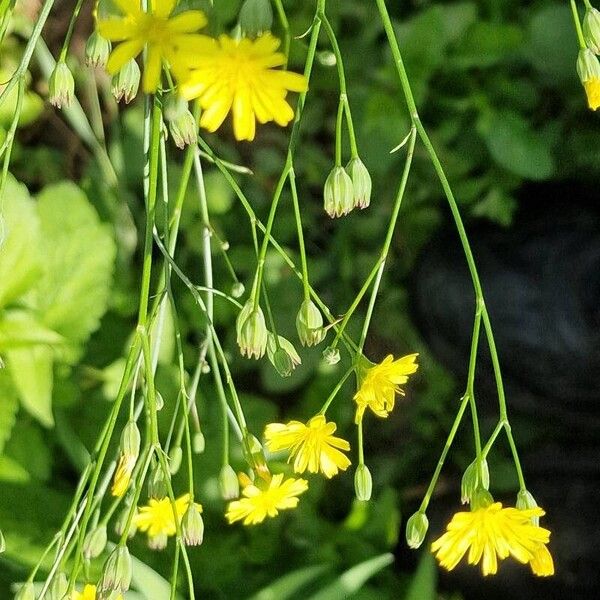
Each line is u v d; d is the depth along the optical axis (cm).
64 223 41
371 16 46
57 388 40
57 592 24
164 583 35
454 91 45
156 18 21
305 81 22
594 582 43
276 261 46
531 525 23
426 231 47
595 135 45
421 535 24
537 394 44
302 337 24
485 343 43
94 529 26
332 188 23
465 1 47
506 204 45
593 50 24
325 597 37
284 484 26
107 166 44
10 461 39
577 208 44
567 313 42
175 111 23
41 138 47
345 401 48
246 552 42
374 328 48
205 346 27
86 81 45
